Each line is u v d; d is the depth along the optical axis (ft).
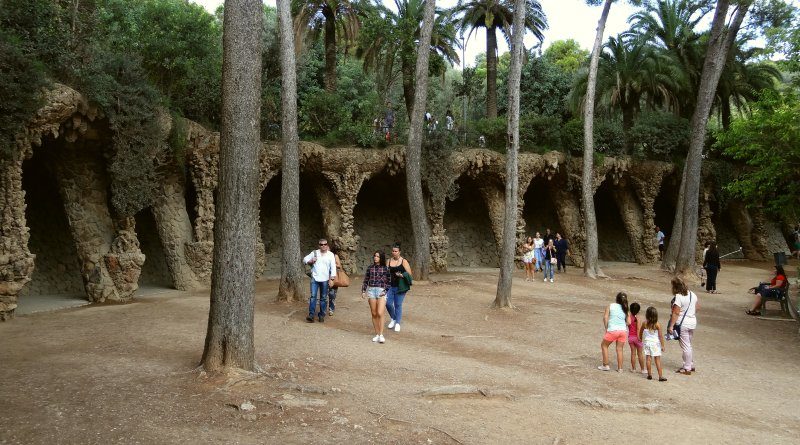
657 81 107.55
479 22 107.76
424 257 71.67
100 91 46.52
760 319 53.21
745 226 118.21
